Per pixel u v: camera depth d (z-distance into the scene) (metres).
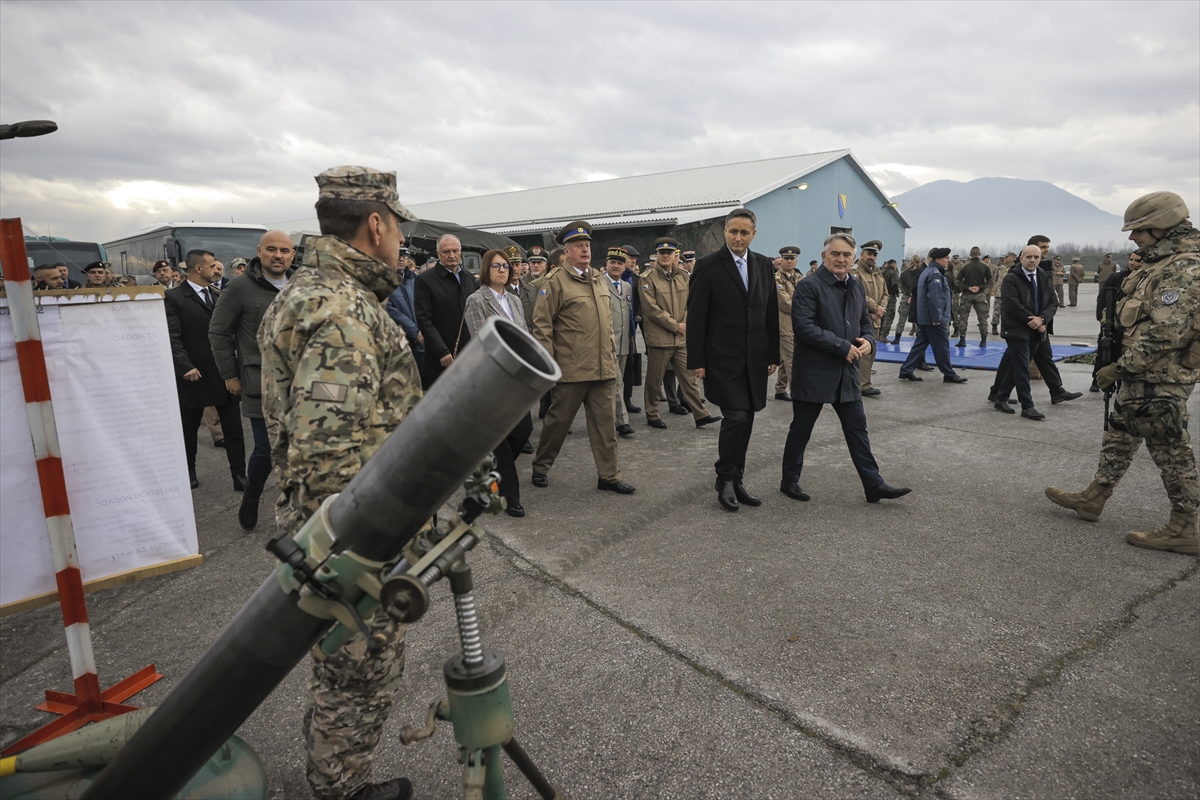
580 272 4.52
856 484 4.77
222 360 4.18
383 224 1.67
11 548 2.16
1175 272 3.34
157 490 2.39
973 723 2.25
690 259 9.50
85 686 2.32
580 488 4.82
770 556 3.59
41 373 2.14
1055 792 1.95
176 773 1.39
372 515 1.19
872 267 9.05
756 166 25.50
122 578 2.36
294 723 2.37
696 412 6.75
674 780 2.03
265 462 4.14
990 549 3.62
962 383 8.70
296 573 1.23
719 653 2.68
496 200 30.95
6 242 2.06
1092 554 3.54
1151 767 2.04
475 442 1.11
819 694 2.41
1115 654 2.63
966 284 12.03
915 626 2.86
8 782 1.87
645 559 3.58
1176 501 3.49
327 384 1.46
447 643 2.84
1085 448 5.51
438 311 5.31
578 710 2.36
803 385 4.31
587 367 4.51
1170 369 3.39
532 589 3.28
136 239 17.53
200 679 1.34
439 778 2.08
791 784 2.00
